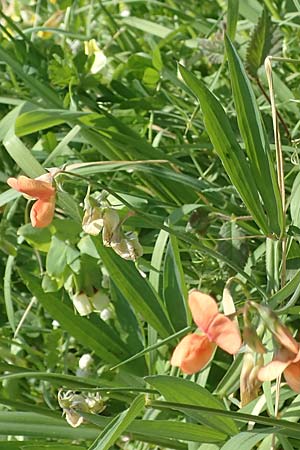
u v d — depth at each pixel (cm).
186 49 66
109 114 58
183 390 41
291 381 36
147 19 73
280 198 43
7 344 56
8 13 73
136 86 63
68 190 57
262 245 50
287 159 54
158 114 62
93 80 61
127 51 69
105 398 46
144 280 49
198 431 42
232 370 45
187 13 72
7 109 63
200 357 35
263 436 41
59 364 54
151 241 53
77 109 58
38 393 54
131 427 42
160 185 56
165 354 49
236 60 44
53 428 44
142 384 50
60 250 50
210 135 44
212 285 49
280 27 62
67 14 67
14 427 44
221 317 35
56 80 61
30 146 62
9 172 60
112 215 42
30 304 53
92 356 54
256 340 36
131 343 51
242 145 55
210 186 52
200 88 44
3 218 58
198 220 50
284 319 46
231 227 48
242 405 37
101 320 52
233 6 56
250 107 44
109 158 56
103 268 52
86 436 44
